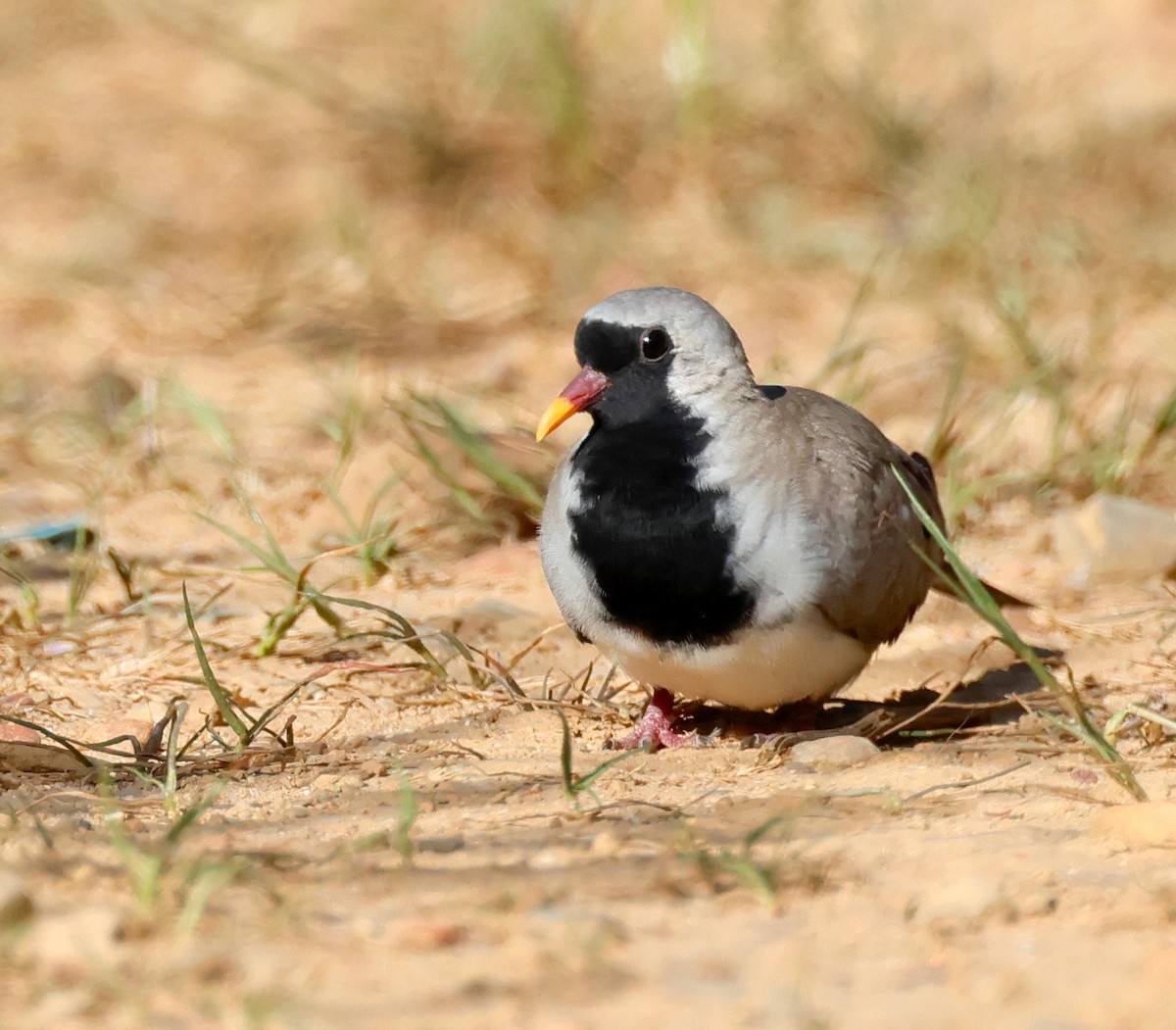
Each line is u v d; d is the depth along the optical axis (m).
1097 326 17.75
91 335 19.17
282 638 11.83
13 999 6.46
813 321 19.08
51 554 13.66
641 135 22.94
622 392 9.80
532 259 20.84
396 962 6.75
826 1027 6.24
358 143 23.25
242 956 6.77
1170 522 13.13
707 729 10.48
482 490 14.08
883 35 24.28
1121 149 21.89
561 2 24.45
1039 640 11.79
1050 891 7.48
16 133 24.28
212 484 15.08
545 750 9.97
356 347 18.34
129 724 10.35
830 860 7.88
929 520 9.22
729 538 9.51
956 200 20.64
